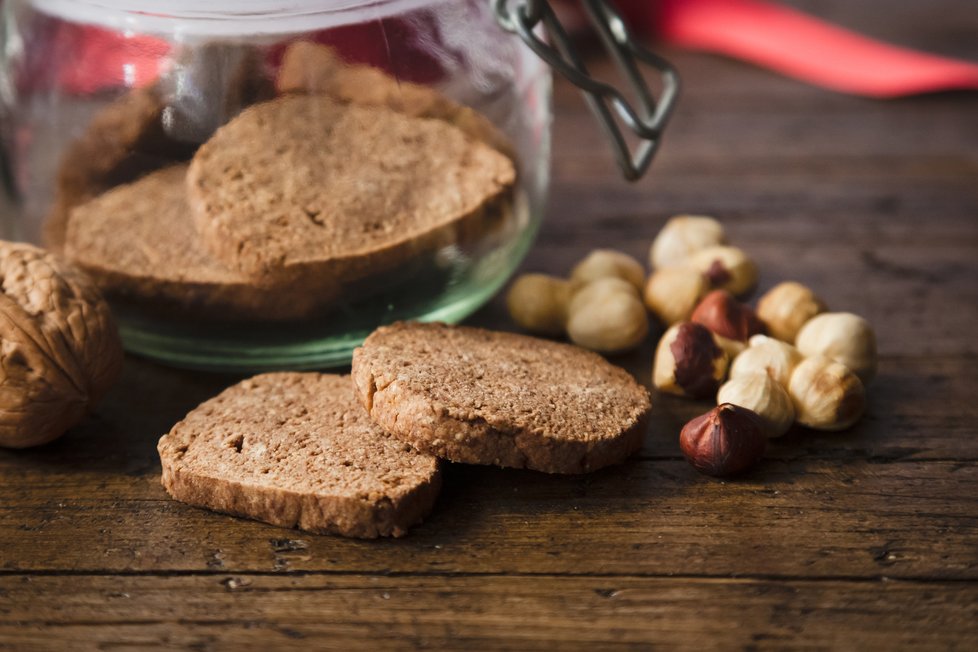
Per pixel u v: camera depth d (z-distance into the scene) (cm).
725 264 41
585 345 40
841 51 57
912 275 44
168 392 39
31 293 36
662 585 34
